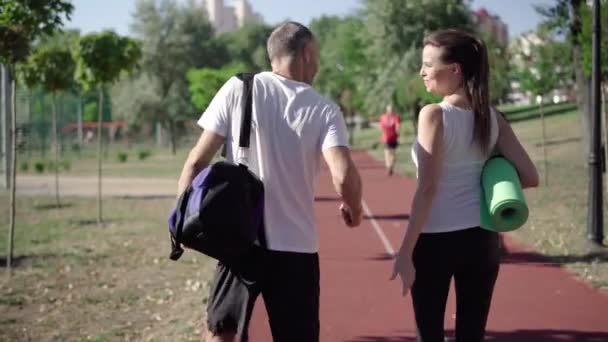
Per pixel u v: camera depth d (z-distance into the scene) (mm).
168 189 22391
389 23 41500
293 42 3533
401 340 5973
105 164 37844
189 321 6754
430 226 3500
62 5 8562
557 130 32438
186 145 59438
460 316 3637
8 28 8469
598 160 9312
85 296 8055
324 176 25469
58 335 6547
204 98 31000
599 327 6156
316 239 3541
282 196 3445
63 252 10914
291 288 3434
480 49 3566
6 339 6426
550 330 6098
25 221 14789
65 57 16281
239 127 3482
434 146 3422
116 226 13922
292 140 3443
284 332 3461
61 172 31781
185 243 3352
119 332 6566
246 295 3441
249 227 3324
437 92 3604
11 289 8414
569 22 15781
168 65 55844
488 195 3428
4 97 22359
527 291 7418
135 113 54344
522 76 22438
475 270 3533
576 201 14375
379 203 16531
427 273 3527
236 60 77375
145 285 8570
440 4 40375
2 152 24766
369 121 82875
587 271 8211
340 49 56438
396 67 41562
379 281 8141
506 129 3668
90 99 71875
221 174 3318
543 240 10250
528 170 3627
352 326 6398
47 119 47125
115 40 14375
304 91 3488
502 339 5879
